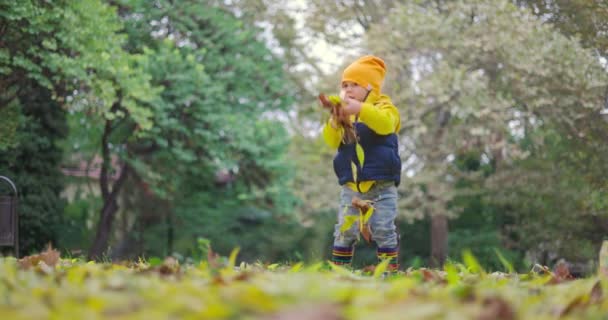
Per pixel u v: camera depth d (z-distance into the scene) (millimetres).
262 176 19516
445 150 16469
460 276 2465
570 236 14688
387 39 15250
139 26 17031
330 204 17250
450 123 17453
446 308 1080
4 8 10664
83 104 12555
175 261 2615
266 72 18297
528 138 17594
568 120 13578
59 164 17219
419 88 14898
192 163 18344
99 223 16656
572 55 12891
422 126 15117
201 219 22312
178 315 1086
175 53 15859
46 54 11211
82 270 2137
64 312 1104
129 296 1275
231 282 1761
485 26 14195
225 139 17469
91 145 18688
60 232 17141
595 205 13641
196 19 17766
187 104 16438
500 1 13953
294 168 18922
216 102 16953
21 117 14430
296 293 1258
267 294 1219
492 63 15250
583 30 13508
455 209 17344
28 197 15586
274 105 19203
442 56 16078
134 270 2580
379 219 3574
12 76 12039
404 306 1039
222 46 17812
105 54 11766
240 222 23438
